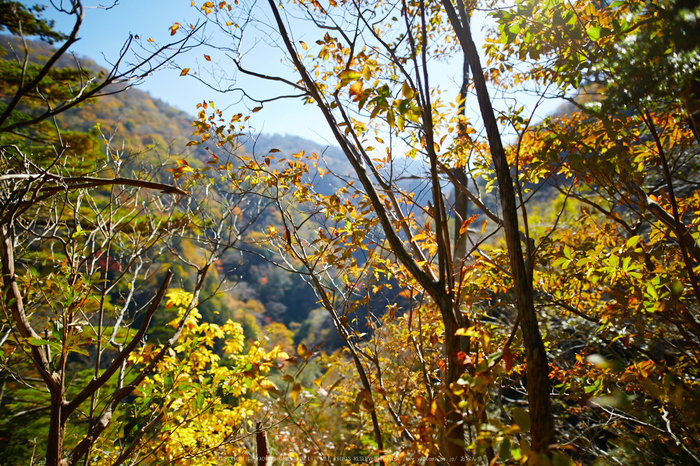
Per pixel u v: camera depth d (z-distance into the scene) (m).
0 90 6.29
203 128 2.79
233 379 3.07
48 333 1.93
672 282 1.87
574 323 3.75
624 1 2.20
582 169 2.03
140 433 2.35
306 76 2.20
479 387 1.33
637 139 2.38
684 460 2.07
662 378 1.78
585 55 2.24
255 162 2.89
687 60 1.72
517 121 2.90
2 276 1.81
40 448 4.74
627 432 2.72
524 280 1.53
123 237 3.82
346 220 2.75
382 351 3.72
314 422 1.96
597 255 2.28
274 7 2.17
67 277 2.17
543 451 1.23
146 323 1.94
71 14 1.42
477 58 1.83
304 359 1.75
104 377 1.88
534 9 2.38
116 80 1.69
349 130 2.33
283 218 2.85
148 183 1.76
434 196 1.77
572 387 2.52
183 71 2.53
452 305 1.80
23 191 1.70
